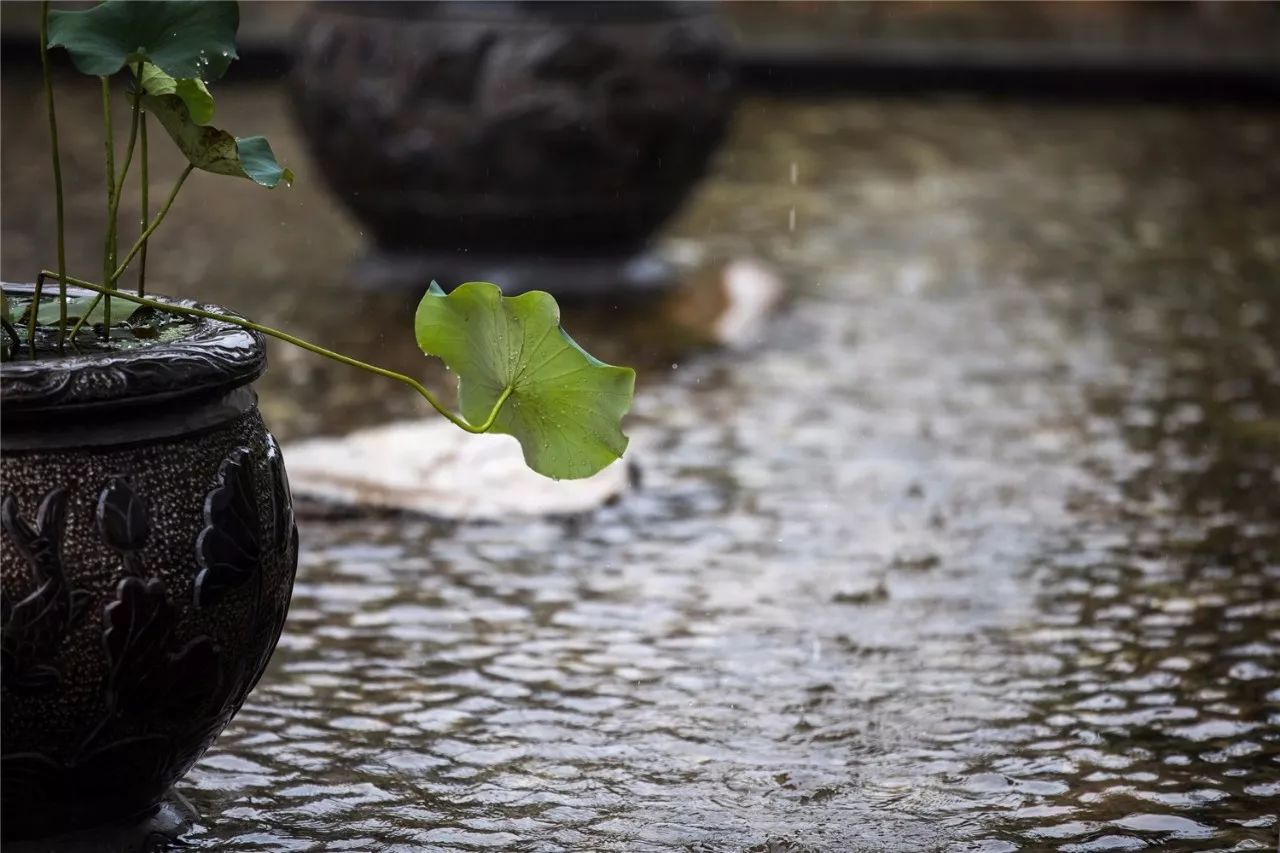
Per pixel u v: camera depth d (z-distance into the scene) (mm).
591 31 10891
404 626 6238
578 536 7301
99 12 4082
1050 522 7516
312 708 5484
